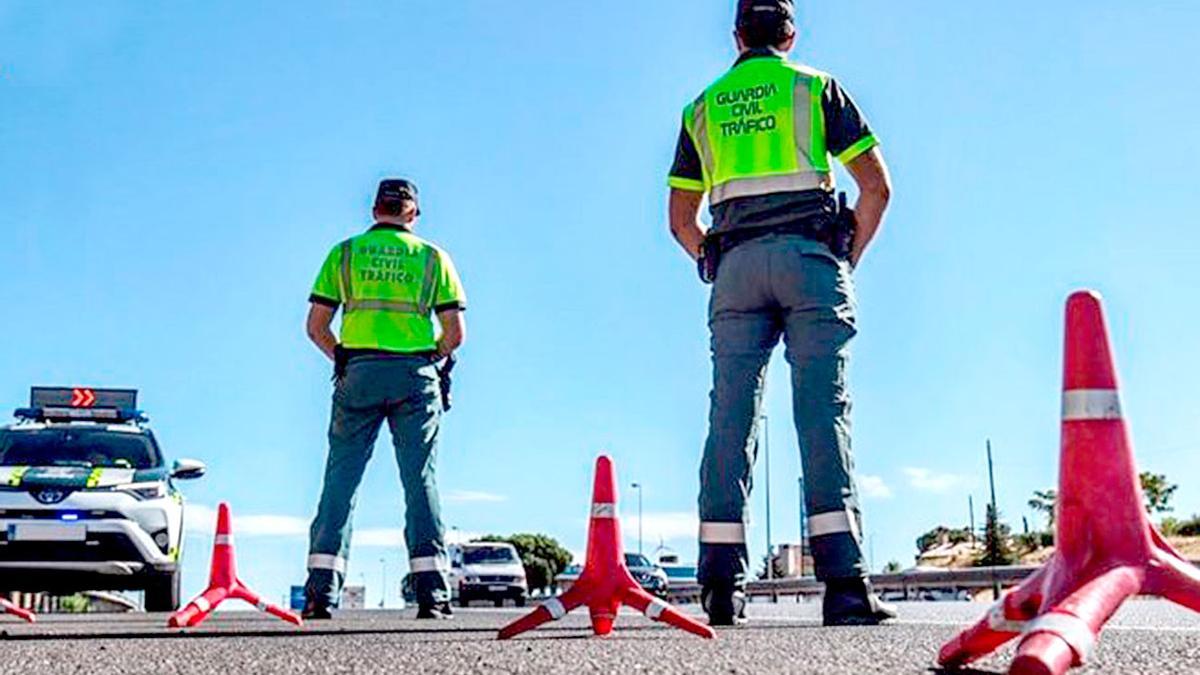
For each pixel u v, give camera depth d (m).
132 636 5.11
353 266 7.52
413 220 7.82
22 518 10.18
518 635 4.95
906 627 4.97
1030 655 2.43
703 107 5.53
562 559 65.69
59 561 10.19
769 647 3.93
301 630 5.76
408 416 7.57
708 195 5.54
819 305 5.22
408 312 7.55
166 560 10.53
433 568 7.60
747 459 5.41
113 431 11.61
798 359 5.24
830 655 3.60
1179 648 3.68
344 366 7.55
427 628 5.99
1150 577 2.83
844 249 5.30
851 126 5.32
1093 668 3.14
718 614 5.39
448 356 7.77
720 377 5.40
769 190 5.31
